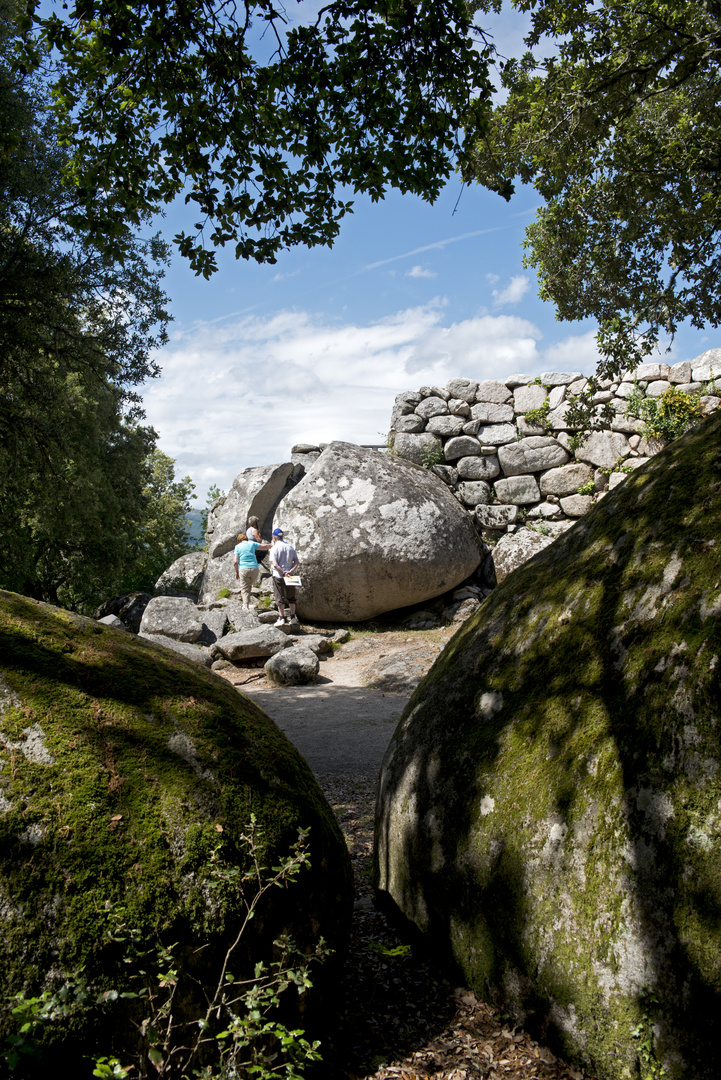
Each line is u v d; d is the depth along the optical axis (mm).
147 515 22250
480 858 2266
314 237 5859
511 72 8297
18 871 1567
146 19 4895
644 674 2021
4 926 1511
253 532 12836
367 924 2877
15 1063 1362
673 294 9141
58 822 1655
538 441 13992
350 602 12305
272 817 1979
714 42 7512
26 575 19562
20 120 9359
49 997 1451
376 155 5590
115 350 11695
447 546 12367
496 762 2355
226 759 2012
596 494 13617
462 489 14203
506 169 8789
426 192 5785
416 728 2873
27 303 10219
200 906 1734
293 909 1972
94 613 15250
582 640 2348
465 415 14484
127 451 20125
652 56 8039
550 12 7730
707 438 2506
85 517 17234
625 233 9492
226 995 1748
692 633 1965
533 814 2129
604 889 1868
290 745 2387
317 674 9891
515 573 3154
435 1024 2184
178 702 2084
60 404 12562
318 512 12406
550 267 11430
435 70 5258
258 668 10492
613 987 1803
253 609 12164
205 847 1801
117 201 6105
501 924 2148
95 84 5387
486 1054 2023
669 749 1845
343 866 2287
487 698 2582
